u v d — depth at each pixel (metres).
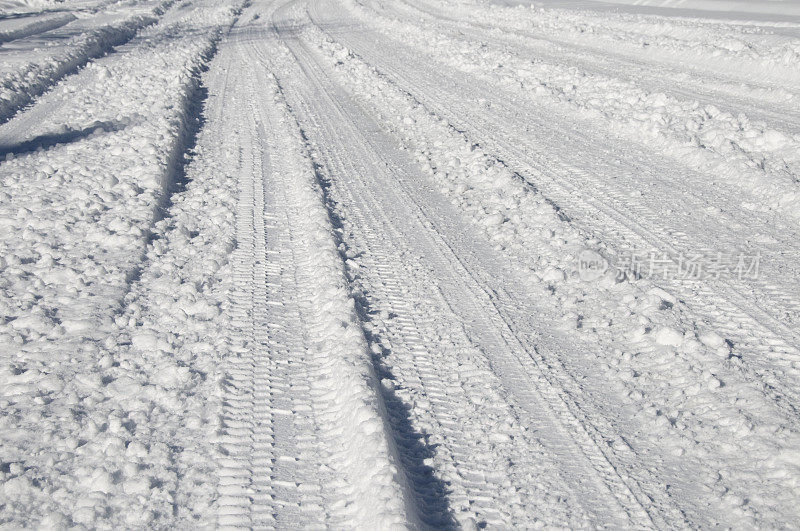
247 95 18.23
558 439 5.29
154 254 8.64
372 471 4.69
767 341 6.25
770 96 14.02
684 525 4.41
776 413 5.23
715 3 27.88
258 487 4.80
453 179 11.37
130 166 11.66
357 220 9.75
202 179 11.72
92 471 4.84
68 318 7.02
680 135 11.77
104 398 5.77
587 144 12.40
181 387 5.89
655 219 8.98
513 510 4.59
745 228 8.59
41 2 46.22
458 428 5.45
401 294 7.62
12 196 10.50
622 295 7.32
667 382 5.87
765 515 4.38
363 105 16.66
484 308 7.27
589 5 31.53
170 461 5.03
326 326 6.84
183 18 37.34
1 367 6.14
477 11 31.92
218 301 7.52
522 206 9.79
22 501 4.59
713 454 5.01
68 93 18.75
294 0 44.25
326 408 5.68
